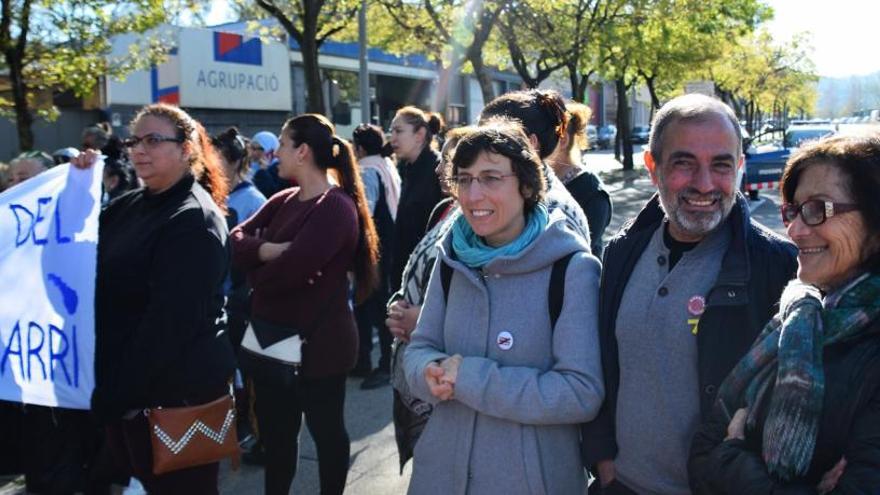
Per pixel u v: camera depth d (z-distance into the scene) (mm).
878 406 1459
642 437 2006
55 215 2828
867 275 1560
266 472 3410
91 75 11656
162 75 20938
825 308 1580
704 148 1893
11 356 2820
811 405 1513
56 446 3125
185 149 2816
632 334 2033
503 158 2074
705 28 18672
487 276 2145
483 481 2080
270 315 3357
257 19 19891
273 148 7656
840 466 1484
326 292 3373
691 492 1850
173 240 2650
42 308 2766
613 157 41000
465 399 2037
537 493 2049
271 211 3684
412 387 2182
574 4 17531
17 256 2826
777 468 1553
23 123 10352
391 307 2713
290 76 25562
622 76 24188
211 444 2730
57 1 10422
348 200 3443
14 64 10156
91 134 6938
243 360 3391
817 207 1588
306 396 3432
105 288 2770
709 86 24328
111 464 3061
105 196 5230
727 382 1770
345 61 29141
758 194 19406
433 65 33750
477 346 2125
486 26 15984
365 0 13750
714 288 1922
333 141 3514
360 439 4785
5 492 3975
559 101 2695
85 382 2678
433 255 2674
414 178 5270
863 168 1560
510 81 41469
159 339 2574
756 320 1888
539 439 2070
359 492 4059
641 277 2074
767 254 1940
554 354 2059
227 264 2818
